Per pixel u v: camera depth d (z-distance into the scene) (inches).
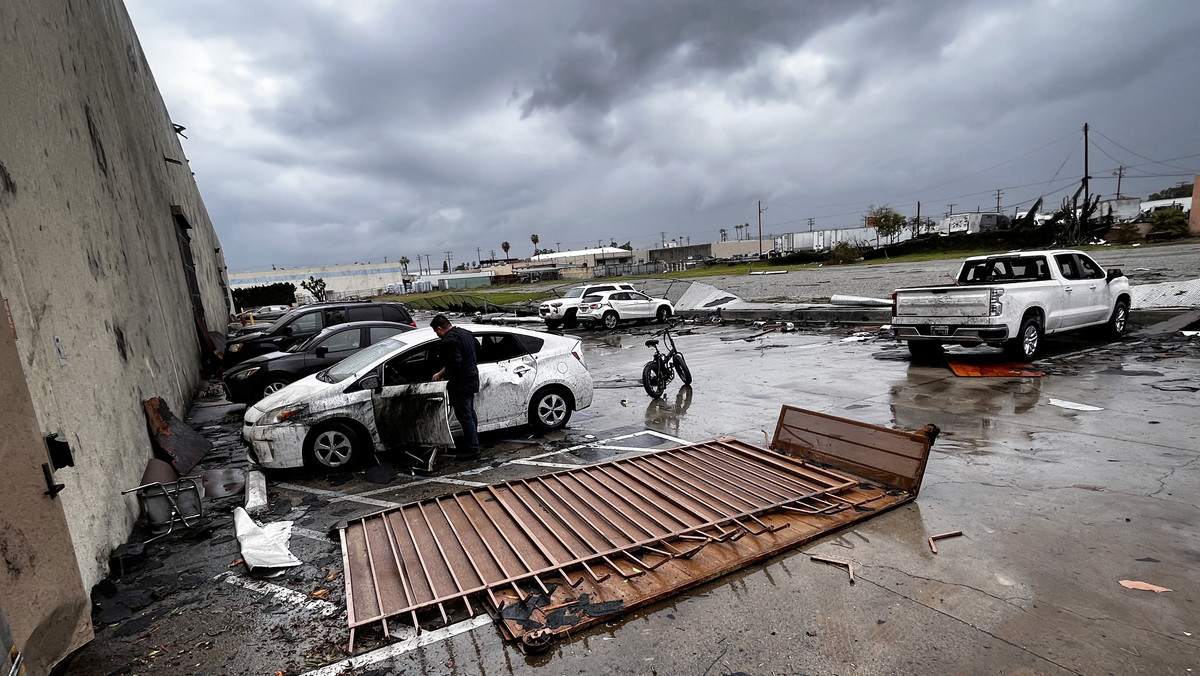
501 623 130.9
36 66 217.2
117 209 315.9
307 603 147.2
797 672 109.3
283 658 125.3
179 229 623.5
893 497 182.5
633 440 275.1
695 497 191.5
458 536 174.7
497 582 145.5
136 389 262.7
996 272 423.5
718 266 2945.4
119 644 133.3
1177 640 110.7
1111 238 1673.2
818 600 132.6
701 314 880.9
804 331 658.8
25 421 110.9
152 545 189.0
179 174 746.8
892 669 108.3
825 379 382.3
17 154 178.5
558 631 125.1
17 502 107.4
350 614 136.9
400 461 261.4
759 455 231.0
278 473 255.8
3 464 105.7
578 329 901.8
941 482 195.5
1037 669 105.5
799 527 167.6
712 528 168.6
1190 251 1176.8
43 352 161.5
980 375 353.7
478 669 116.7
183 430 295.4
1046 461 206.7
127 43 513.7
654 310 903.7
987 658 109.4
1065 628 116.3
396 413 247.8
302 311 514.6
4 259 151.1
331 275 4466.0
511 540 169.3
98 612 147.3
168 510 200.2
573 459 251.3
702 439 269.4
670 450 242.1
